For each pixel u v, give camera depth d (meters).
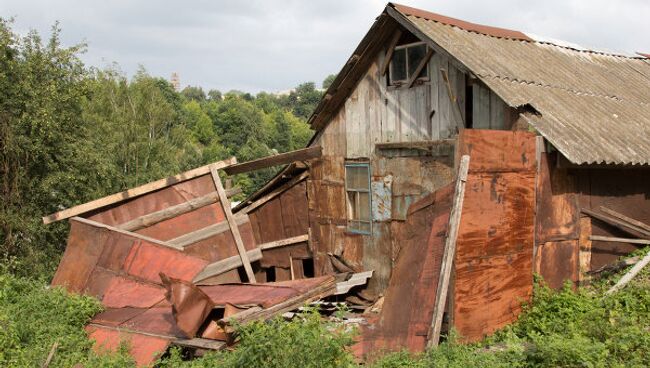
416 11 10.52
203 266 9.25
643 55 16.42
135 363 6.88
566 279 8.72
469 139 7.19
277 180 12.97
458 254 7.05
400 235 10.48
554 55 12.60
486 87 9.18
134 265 9.41
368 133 11.13
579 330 6.89
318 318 6.35
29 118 14.02
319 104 11.58
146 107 32.81
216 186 10.94
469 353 6.30
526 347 6.34
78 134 16.36
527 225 7.98
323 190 12.16
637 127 10.21
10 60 14.66
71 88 16.00
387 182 10.72
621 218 9.16
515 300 7.80
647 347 6.19
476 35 11.34
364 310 10.56
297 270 12.87
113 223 10.21
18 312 7.79
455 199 6.98
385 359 6.29
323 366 5.41
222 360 6.30
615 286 8.28
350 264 11.54
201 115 68.88
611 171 9.50
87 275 9.57
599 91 11.38
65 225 15.56
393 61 10.67
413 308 7.12
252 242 11.16
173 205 10.58
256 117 68.88
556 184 8.52
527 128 8.62
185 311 7.11
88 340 7.62
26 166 14.30
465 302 7.14
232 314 7.33
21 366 6.34
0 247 13.85
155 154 32.31
